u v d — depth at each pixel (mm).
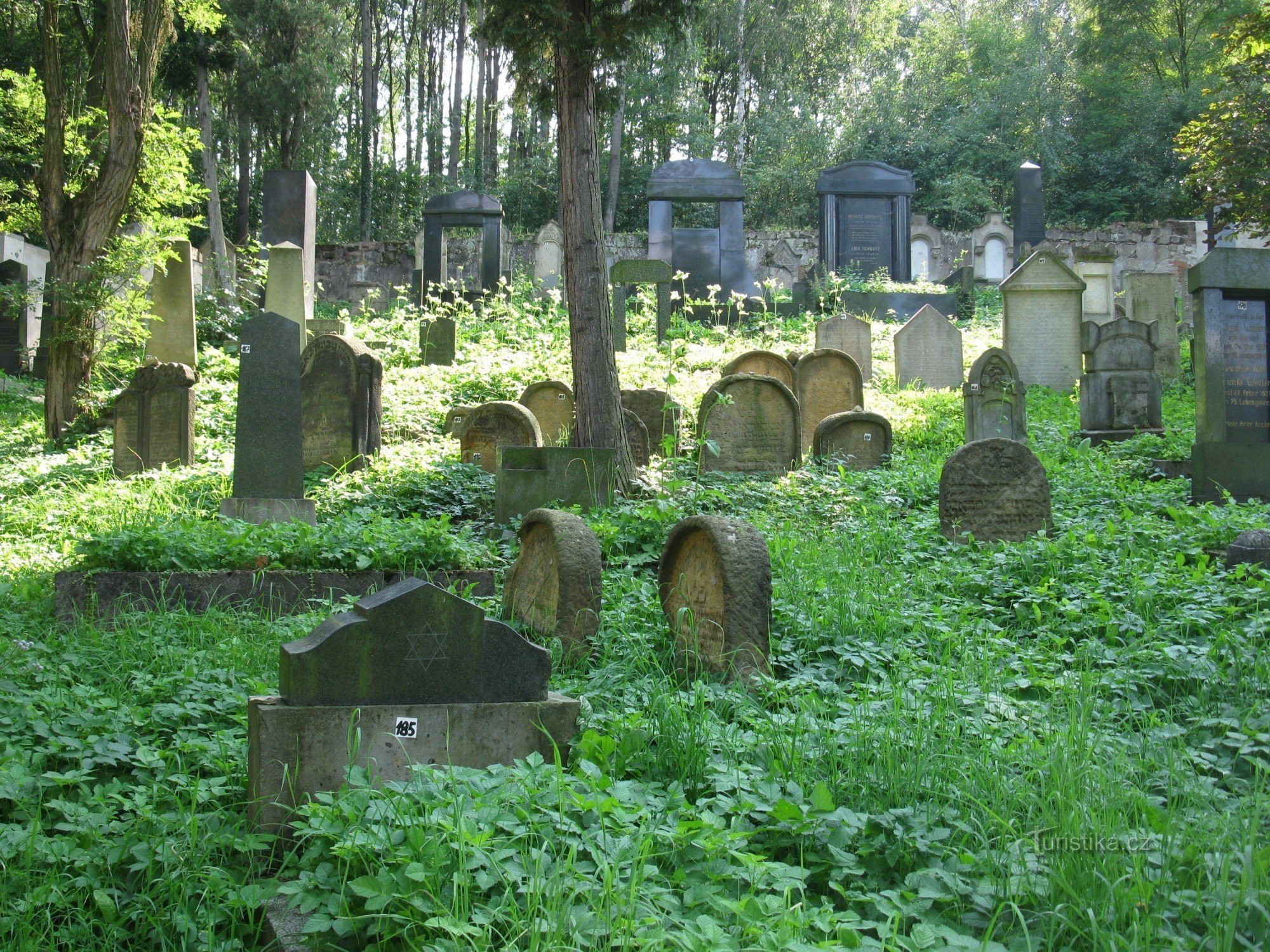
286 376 9031
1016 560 7379
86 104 18438
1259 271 10391
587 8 10273
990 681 5008
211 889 3168
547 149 44656
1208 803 3486
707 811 3396
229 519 8383
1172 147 40750
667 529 8078
